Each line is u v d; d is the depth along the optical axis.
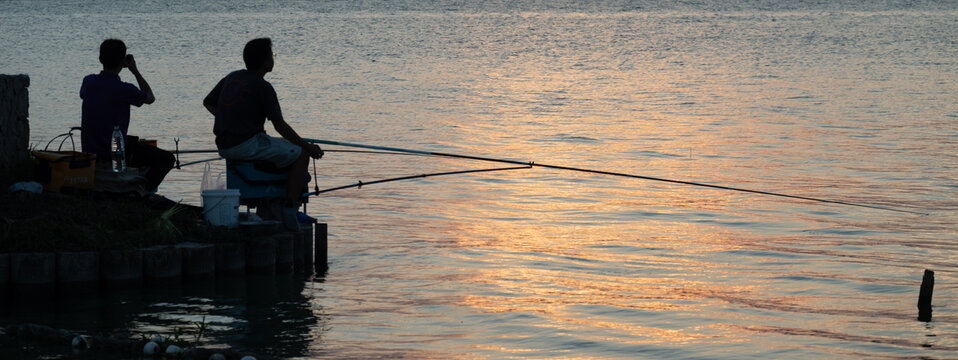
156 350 11.32
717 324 13.48
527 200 23.80
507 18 144.00
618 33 113.25
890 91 53.53
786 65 73.50
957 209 22.86
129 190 15.51
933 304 14.67
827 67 70.94
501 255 17.70
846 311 14.24
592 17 146.75
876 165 29.45
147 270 14.20
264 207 15.63
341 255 17.42
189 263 14.52
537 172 28.05
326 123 40.41
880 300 14.90
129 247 14.16
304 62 76.50
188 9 170.38
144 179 15.79
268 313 13.36
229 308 13.49
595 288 15.42
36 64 70.50
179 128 37.56
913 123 39.91
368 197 23.78
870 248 18.72
